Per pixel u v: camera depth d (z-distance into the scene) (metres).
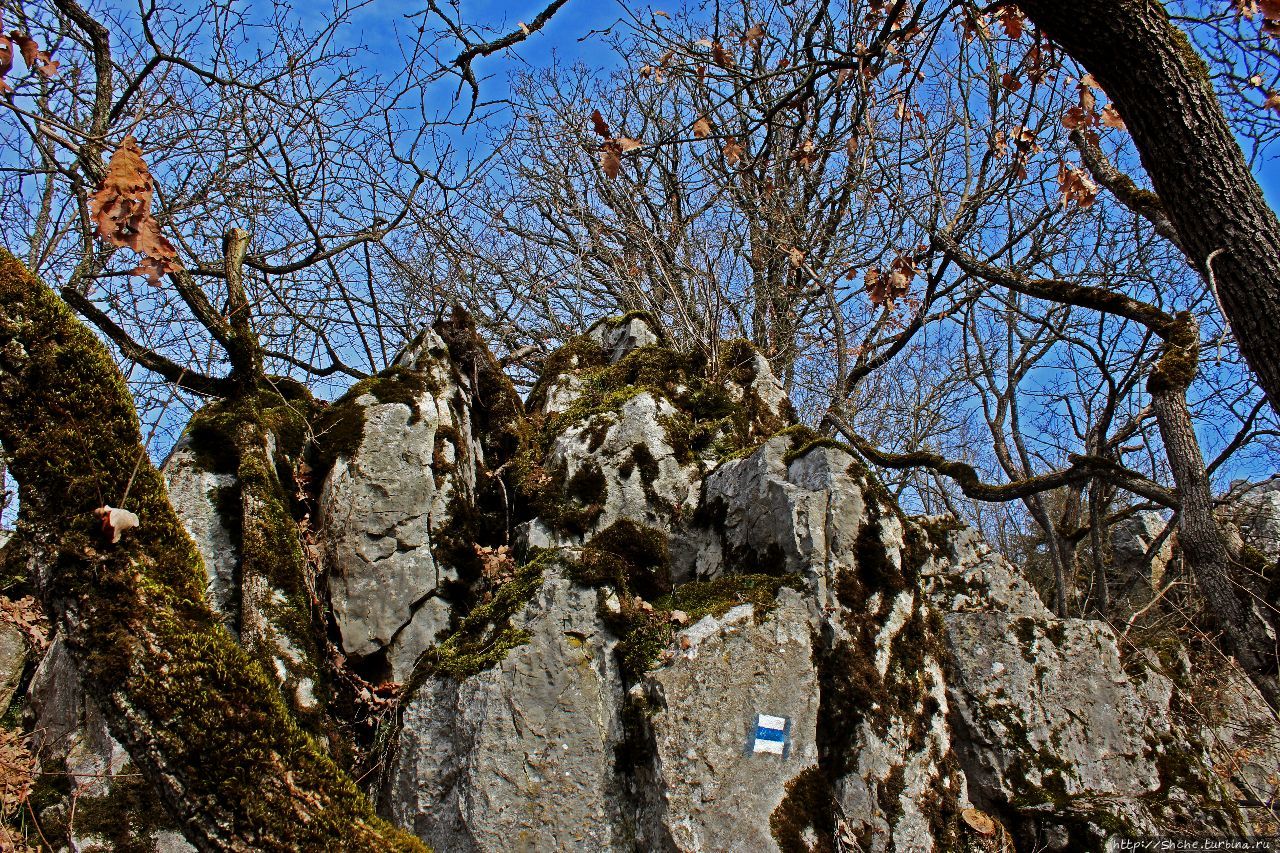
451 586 5.25
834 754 4.45
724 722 4.16
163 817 4.04
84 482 2.27
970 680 5.38
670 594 4.92
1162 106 3.20
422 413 5.53
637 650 4.39
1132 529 10.32
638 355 6.92
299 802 2.21
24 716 4.53
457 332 6.44
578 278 11.65
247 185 7.63
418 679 4.61
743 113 7.36
